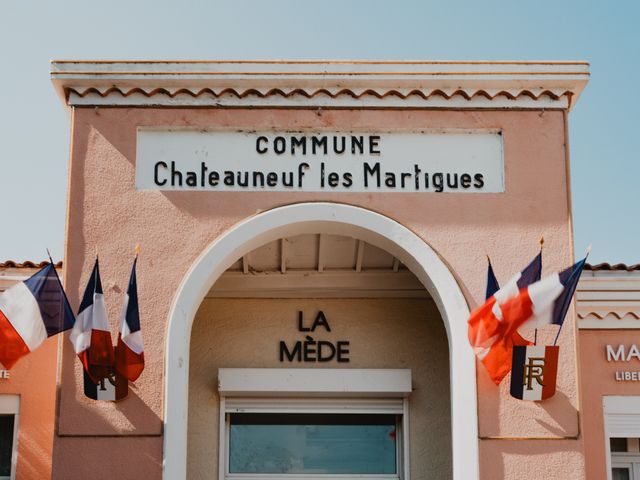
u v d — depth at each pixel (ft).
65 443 32.17
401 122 35.04
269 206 34.42
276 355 39.50
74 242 33.86
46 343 37.24
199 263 33.71
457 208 34.53
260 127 34.91
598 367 38.14
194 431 38.68
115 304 33.45
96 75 34.76
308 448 39.32
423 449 38.81
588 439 37.58
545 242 34.27
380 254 38.58
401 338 39.75
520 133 35.06
